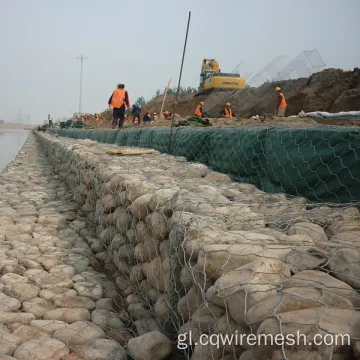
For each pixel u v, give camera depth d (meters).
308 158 3.61
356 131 3.22
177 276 2.48
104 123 40.88
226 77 26.11
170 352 2.24
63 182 9.41
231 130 5.40
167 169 5.57
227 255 2.02
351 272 1.77
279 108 15.25
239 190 4.04
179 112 30.92
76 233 5.09
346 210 2.87
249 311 1.58
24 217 5.65
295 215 2.88
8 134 55.62
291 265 1.90
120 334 2.72
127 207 3.68
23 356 2.25
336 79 19.59
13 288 3.19
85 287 3.39
